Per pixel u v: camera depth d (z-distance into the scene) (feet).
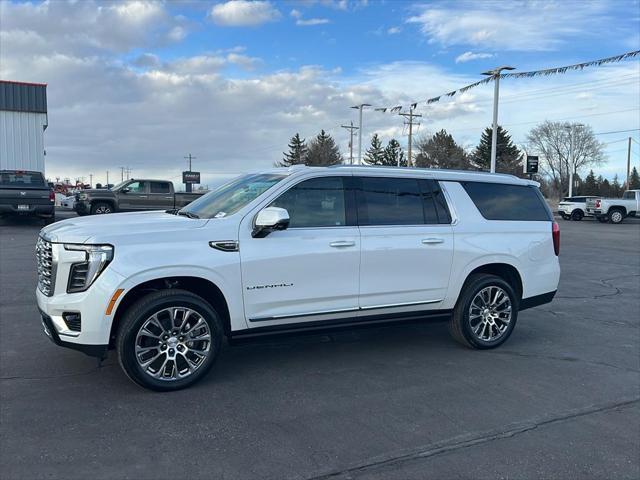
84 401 14.06
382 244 17.21
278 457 11.39
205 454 11.43
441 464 11.30
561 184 264.11
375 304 17.33
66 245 14.11
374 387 15.58
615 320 24.71
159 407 13.79
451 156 259.80
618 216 106.01
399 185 18.20
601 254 51.96
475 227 19.07
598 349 19.97
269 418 13.32
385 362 17.89
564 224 103.09
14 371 16.14
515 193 20.59
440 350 19.38
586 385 16.17
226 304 15.30
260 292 15.61
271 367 17.15
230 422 13.03
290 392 15.05
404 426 13.04
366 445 12.03
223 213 16.10
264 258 15.53
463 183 19.49
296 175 16.49
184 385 14.97
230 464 11.05
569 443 12.40
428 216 18.43
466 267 18.79
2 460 10.99
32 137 100.17
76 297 13.92
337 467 11.06
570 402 14.83
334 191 16.98
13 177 62.23
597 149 260.42
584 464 11.46
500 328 19.69
